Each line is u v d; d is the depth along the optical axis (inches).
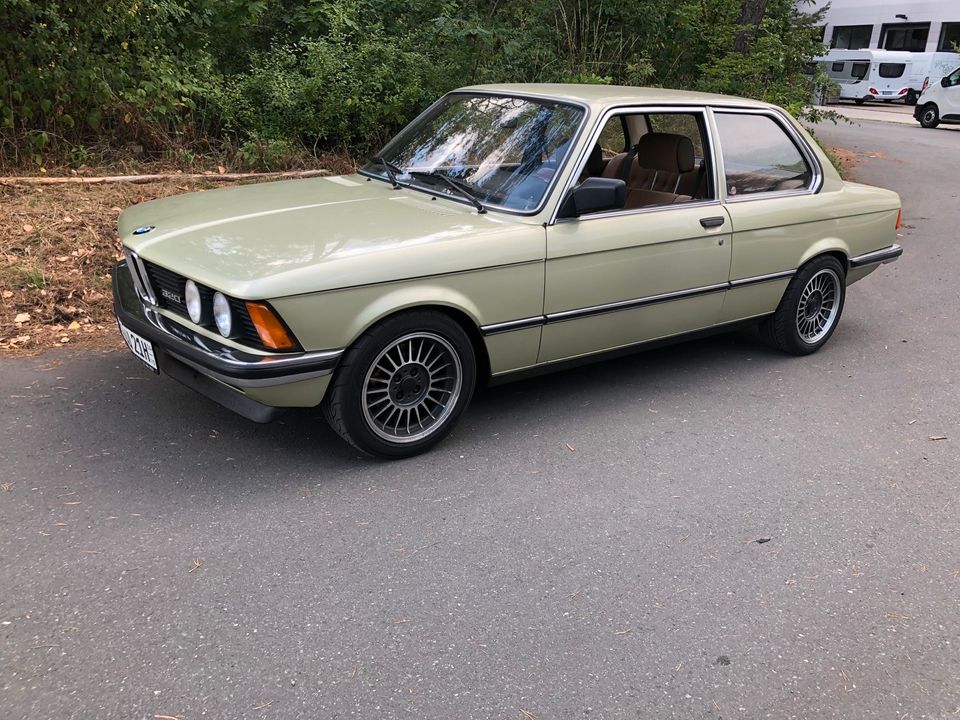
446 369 155.3
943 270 319.9
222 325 133.6
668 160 195.8
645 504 144.9
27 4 274.5
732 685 103.7
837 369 216.1
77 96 303.9
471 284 150.0
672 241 178.5
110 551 122.0
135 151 315.6
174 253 142.0
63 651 101.7
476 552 127.9
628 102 175.0
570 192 162.2
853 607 120.3
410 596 116.6
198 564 120.4
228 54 380.2
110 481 141.1
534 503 142.9
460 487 146.6
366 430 147.3
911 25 1301.7
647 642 110.4
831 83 516.1
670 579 124.3
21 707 92.8
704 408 187.0
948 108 884.6
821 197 212.1
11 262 225.1
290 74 352.8
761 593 122.2
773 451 167.6
